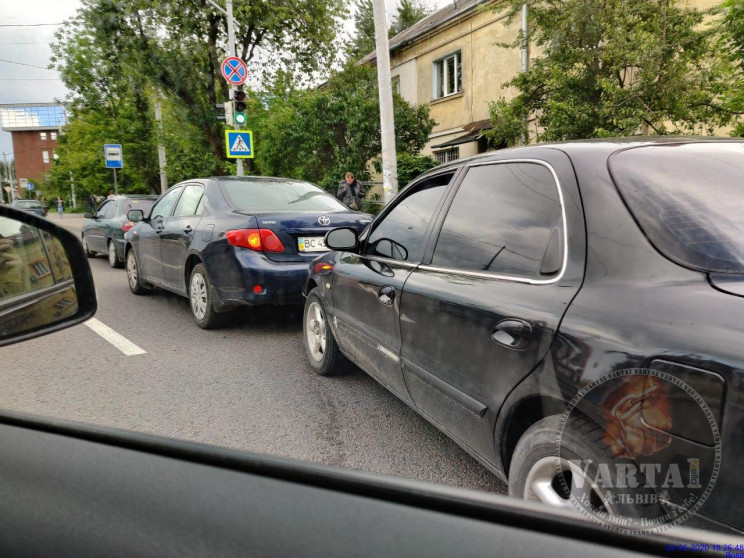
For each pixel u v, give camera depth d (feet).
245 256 16.96
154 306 23.12
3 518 2.13
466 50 56.39
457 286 7.61
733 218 5.53
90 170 98.63
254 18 64.39
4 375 14.02
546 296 6.00
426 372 8.23
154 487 2.19
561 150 7.07
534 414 6.19
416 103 66.13
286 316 20.71
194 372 14.16
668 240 5.35
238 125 44.96
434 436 10.30
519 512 1.97
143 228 23.89
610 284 5.41
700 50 27.73
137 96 85.61
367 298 10.55
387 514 1.97
